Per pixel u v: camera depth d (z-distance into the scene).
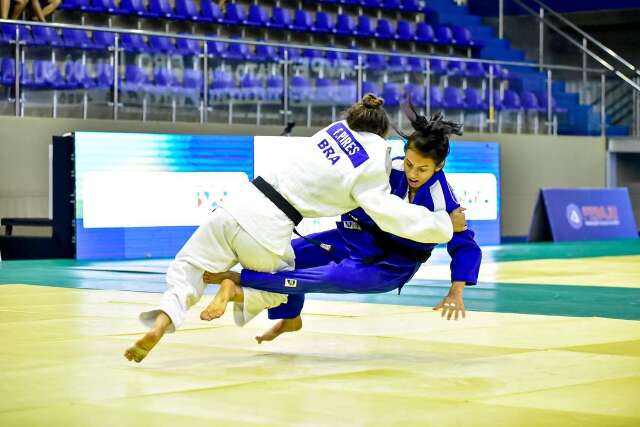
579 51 28.70
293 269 6.45
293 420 4.78
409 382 5.77
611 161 25.89
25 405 5.12
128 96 19.34
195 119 19.91
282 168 6.30
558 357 6.71
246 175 18.56
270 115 20.58
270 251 6.22
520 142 24.25
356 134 6.25
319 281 6.27
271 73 20.61
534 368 6.27
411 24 28.23
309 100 21.00
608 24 33.28
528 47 29.34
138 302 10.27
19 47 18.66
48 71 18.86
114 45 19.25
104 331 7.96
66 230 17.48
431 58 22.55
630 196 26.44
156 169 17.73
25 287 12.09
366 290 6.41
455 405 5.12
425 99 22.41
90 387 5.60
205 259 6.25
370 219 6.41
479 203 21.30
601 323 8.61
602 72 25.64
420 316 9.05
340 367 6.28
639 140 25.75
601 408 5.05
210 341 7.39
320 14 27.03
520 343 7.38
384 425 4.68
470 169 21.17
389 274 6.40
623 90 25.81
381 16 28.91
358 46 27.42
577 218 23.23
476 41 29.00
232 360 6.54
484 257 17.69
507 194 24.22
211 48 21.88
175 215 17.92
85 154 17.11
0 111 18.59
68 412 4.95
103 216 17.28
